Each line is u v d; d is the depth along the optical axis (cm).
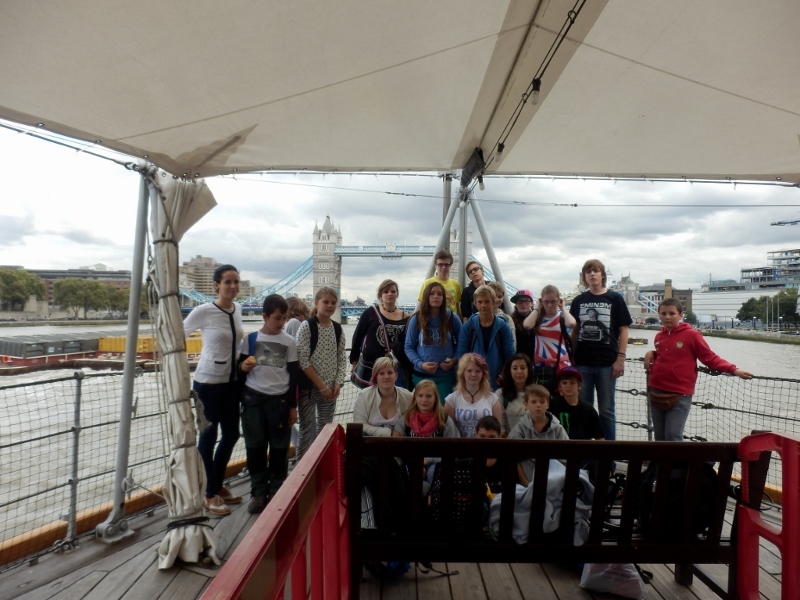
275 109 298
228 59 232
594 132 379
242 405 353
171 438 299
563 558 199
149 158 315
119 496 320
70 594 255
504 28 259
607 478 197
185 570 277
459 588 232
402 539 198
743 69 271
